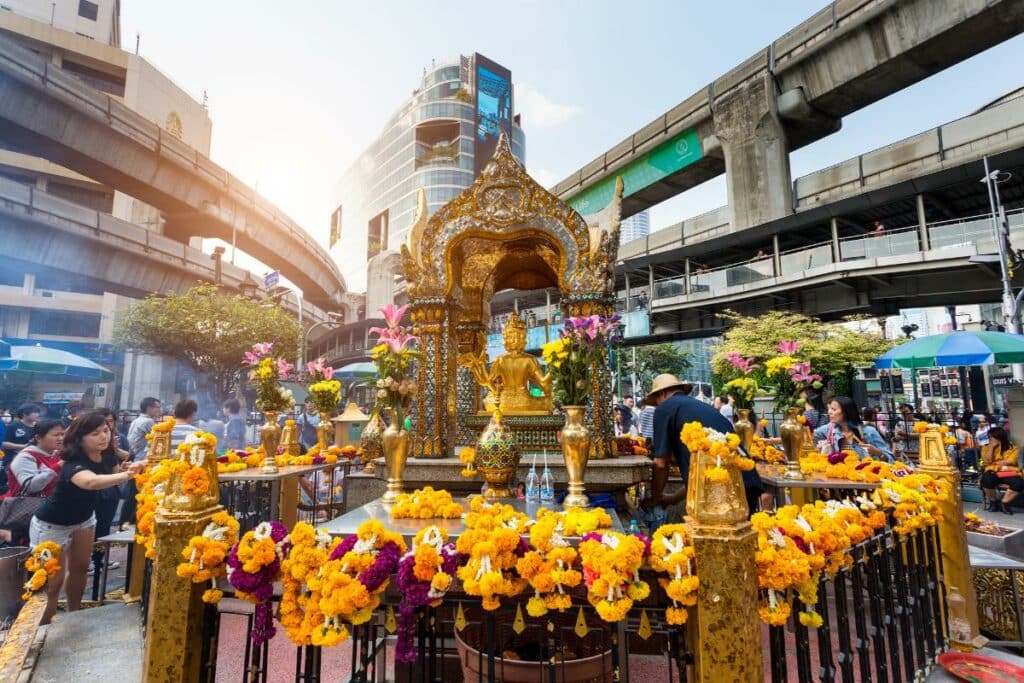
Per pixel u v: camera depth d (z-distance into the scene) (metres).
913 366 10.56
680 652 2.28
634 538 2.17
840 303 18.08
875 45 19.02
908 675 2.77
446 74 81.38
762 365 5.74
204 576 2.18
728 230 23.98
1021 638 4.00
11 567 3.99
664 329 23.88
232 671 3.50
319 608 2.15
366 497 5.44
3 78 19.75
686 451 4.26
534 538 2.29
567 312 5.30
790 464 5.02
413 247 5.68
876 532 2.88
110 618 3.91
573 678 2.68
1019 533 4.54
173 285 30.06
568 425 3.76
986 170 14.34
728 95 23.50
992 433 9.38
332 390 6.70
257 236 35.62
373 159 95.62
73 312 37.72
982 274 14.97
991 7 16.27
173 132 43.50
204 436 2.45
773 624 2.19
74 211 24.03
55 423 5.61
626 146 28.91
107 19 44.19
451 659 3.38
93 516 4.78
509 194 5.35
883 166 19.05
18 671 2.98
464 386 6.46
